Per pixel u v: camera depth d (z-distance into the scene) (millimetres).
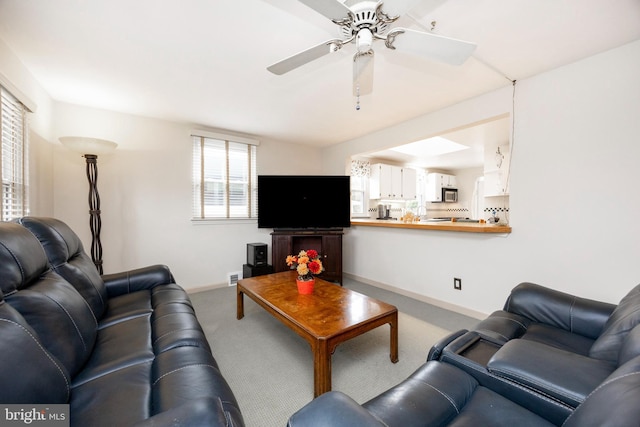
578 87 1996
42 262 1275
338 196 3836
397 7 1103
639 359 714
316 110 2945
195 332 1370
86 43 1748
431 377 1034
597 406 611
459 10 1456
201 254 3564
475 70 2115
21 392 715
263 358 1943
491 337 1318
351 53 1847
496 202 4559
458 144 4402
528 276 2289
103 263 2936
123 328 1465
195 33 1647
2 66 1726
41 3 1394
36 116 2279
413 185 5926
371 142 3824
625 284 1845
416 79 2254
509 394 958
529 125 2238
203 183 3562
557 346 1323
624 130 1826
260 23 1554
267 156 4133
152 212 3219
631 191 1812
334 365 1852
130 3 1400
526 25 1588
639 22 1561
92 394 930
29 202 2145
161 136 3268
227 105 2793
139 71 2113
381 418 819
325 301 2035
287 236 3744
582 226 2008
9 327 776
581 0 1392
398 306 2973
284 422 1368
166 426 620
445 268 2928
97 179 2898
